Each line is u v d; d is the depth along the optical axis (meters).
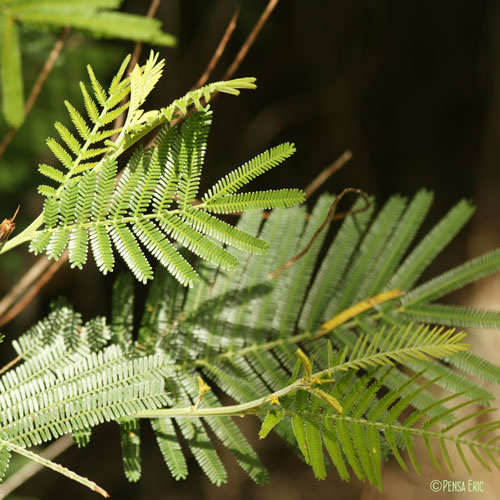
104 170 0.96
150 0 2.62
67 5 0.92
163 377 0.99
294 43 3.56
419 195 1.06
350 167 3.70
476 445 0.96
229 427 1.01
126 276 1.02
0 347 2.40
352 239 1.05
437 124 3.74
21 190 1.48
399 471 2.61
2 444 0.96
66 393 0.97
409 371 1.12
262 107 3.65
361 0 3.53
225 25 3.04
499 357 2.25
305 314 1.04
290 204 0.97
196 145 0.96
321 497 2.89
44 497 2.74
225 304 1.03
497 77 3.35
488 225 3.22
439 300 2.74
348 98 3.72
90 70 0.94
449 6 3.51
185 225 0.96
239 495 2.91
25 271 1.94
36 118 1.28
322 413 0.96
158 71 0.96
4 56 0.92
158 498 2.90
